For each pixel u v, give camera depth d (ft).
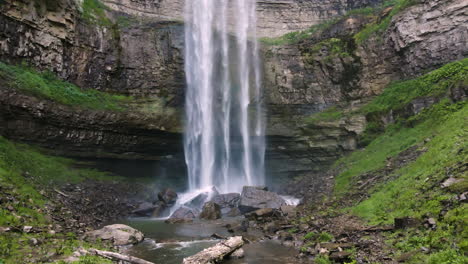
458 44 74.79
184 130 85.40
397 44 84.74
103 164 72.38
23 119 58.59
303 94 93.97
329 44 96.99
